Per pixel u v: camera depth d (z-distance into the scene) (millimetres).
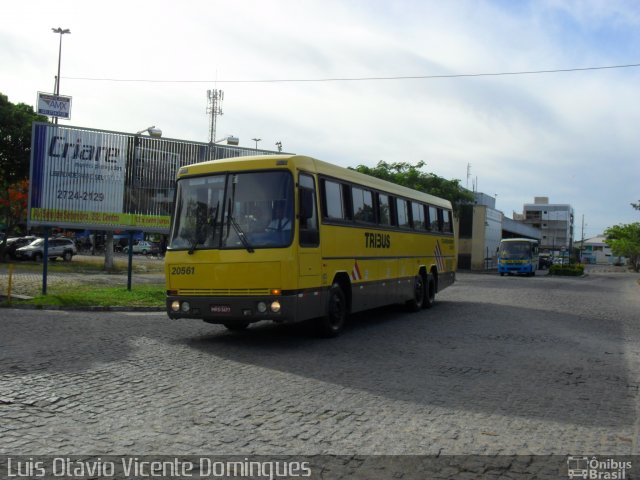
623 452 5195
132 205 20000
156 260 48438
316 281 10492
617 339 12086
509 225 70688
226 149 21844
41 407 6168
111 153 19797
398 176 45219
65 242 41219
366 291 12734
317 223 10617
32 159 18844
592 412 6469
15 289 19406
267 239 9828
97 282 22609
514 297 22094
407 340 11148
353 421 5926
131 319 13594
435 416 6164
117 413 6016
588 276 53094
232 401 6570
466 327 13117
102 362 8469
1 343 9750
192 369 8211
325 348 10117
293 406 6414
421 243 16641
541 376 8227
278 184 10016
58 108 33094
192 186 10617
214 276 10008
